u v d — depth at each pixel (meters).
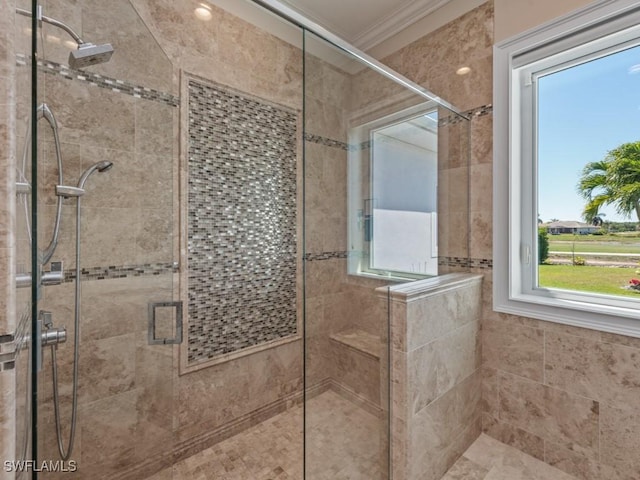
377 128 1.39
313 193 1.15
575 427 1.40
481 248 1.73
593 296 1.45
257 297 1.90
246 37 1.82
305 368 1.11
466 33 1.76
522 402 1.57
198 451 1.63
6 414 0.47
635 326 1.24
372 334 1.30
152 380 1.24
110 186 1.12
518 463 1.49
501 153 1.63
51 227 0.91
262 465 1.54
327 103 1.19
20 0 0.55
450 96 1.85
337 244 1.24
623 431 1.28
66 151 0.98
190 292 1.61
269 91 1.93
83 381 0.99
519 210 1.64
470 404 1.62
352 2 1.90
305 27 1.11
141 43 1.22
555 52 1.47
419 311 1.27
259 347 1.89
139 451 1.17
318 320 1.16
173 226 1.51
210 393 1.69
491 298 1.68
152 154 1.29
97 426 1.03
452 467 1.47
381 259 1.40
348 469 1.21
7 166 0.47
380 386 1.29
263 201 1.92
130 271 1.18
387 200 1.44
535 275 1.63
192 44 1.60
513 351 1.60
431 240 1.69
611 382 1.31
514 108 1.61
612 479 1.30
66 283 0.95
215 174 1.70
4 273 0.47
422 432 1.28
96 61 1.04
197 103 1.62
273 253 1.98
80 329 0.99
